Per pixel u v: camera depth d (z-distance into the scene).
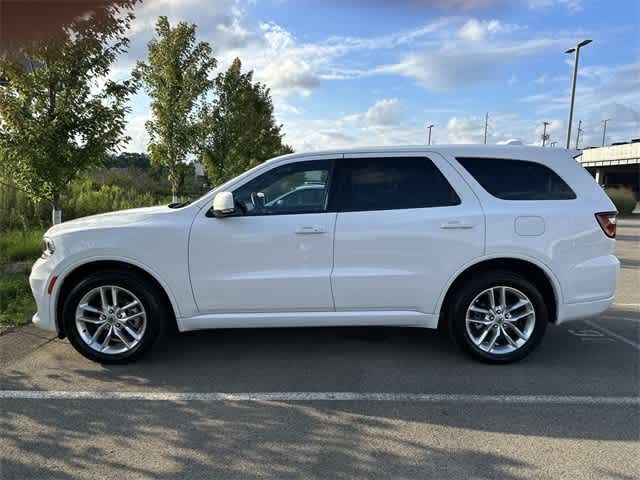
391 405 3.45
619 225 19.66
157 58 12.10
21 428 3.10
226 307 4.07
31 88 6.69
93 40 6.61
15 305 5.77
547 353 4.48
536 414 3.32
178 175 13.20
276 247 4.01
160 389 3.69
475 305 4.16
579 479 2.60
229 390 3.68
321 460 2.77
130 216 4.16
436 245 4.02
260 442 2.96
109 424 3.16
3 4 3.25
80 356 4.32
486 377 3.93
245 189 4.13
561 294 4.09
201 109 13.61
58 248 4.00
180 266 3.99
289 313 4.10
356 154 4.19
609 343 4.76
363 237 4.01
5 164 7.23
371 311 4.12
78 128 7.11
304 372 4.02
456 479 2.59
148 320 4.08
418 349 4.56
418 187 4.13
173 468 2.69
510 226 4.02
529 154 4.20
